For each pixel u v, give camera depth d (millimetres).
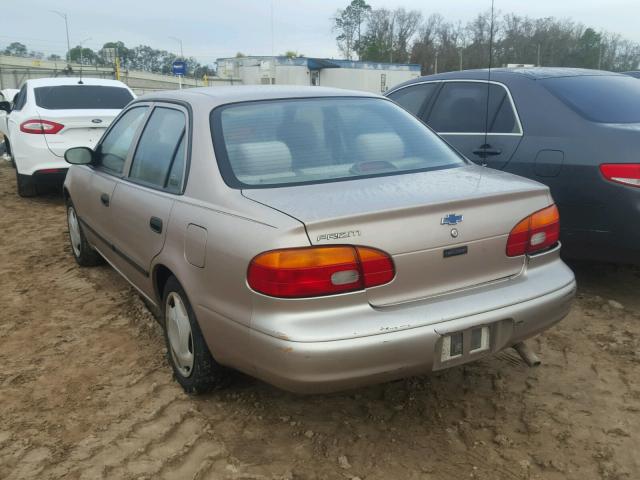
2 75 52000
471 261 2711
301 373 2408
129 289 5000
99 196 4395
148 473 2688
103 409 3199
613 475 2623
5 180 10945
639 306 4418
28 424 3070
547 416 3064
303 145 3158
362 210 2500
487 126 4473
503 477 2621
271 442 2891
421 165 3262
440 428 2982
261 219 2561
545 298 2820
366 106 3604
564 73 5012
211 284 2764
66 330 4219
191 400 3260
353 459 2754
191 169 3123
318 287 2418
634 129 4156
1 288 5109
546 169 4426
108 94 9195
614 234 4129
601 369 3529
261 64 49156
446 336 2559
